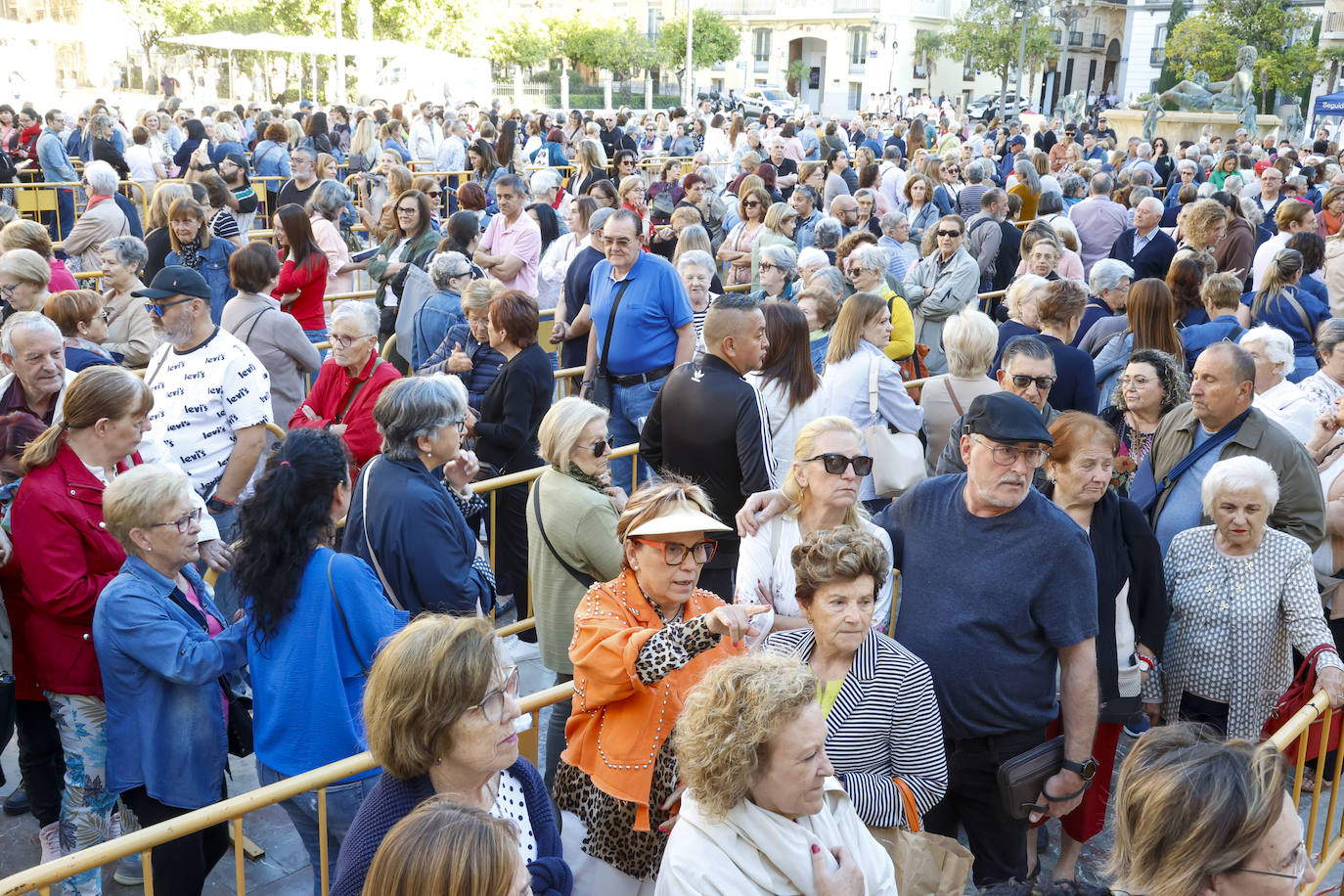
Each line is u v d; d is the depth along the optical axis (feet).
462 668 7.48
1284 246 29.45
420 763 7.59
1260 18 147.74
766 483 14.84
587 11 190.90
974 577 11.06
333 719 10.12
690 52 171.94
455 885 6.08
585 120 67.92
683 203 39.34
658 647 9.16
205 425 15.61
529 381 17.87
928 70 219.41
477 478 18.06
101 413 11.55
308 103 81.76
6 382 13.73
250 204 39.75
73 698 11.59
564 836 10.18
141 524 10.34
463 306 19.13
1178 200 42.60
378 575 11.92
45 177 48.73
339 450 10.36
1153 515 15.29
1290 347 17.38
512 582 18.40
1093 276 23.17
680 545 9.77
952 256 27.17
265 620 10.04
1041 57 185.37
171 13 135.23
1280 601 13.07
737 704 7.93
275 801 8.89
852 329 16.51
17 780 14.85
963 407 17.63
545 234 32.40
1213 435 14.71
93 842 11.89
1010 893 7.19
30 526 11.37
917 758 10.13
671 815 9.65
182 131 64.28
